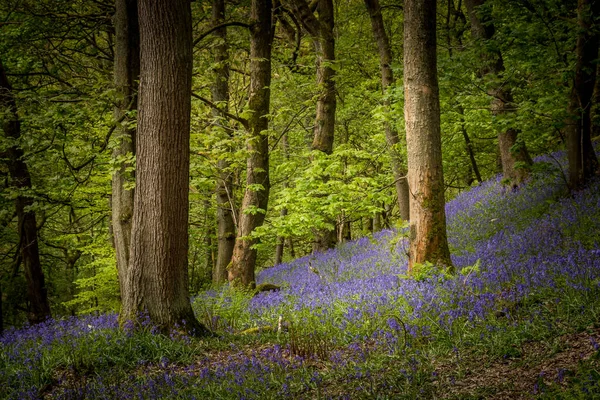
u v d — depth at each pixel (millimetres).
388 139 18297
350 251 17984
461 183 31875
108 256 18703
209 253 28484
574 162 13227
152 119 8141
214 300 11266
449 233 14562
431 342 6590
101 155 13656
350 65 21766
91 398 5867
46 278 22984
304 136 23141
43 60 14352
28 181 14430
